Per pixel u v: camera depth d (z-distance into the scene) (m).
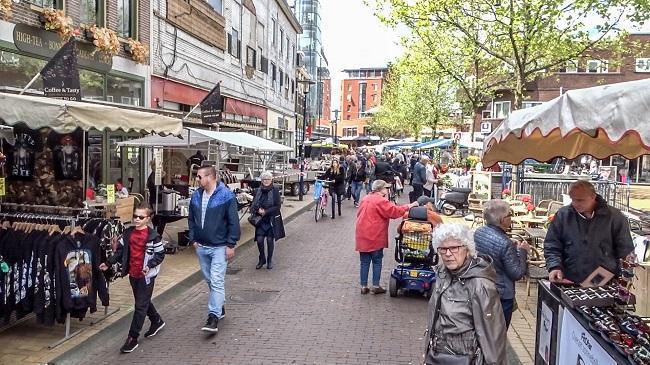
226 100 25.75
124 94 15.63
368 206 8.89
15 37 10.99
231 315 7.77
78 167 9.91
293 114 48.16
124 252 6.32
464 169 24.73
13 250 6.36
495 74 29.61
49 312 6.30
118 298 8.10
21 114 6.40
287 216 18.70
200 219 7.05
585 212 5.64
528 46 15.41
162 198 11.71
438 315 3.84
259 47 32.78
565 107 3.94
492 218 5.50
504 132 5.06
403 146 51.28
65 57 7.95
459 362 3.66
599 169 27.66
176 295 8.81
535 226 11.72
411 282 8.69
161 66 18.03
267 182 10.88
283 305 8.31
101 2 14.38
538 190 17.45
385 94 71.38
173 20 18.72
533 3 14.40
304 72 54.22
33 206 6.87
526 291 9.24
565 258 5.74
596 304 4.42
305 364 6.00
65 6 12.75
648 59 38.19
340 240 14.38
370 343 6.70
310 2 87.75
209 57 23.05
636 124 3.45
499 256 5.35
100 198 10.51
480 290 3.70
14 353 5.92
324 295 8.93
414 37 20.67
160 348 6.44
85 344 6.33
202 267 7.20
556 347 4.82
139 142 13.00
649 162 35.25
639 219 11.26
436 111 46.09
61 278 6.28
